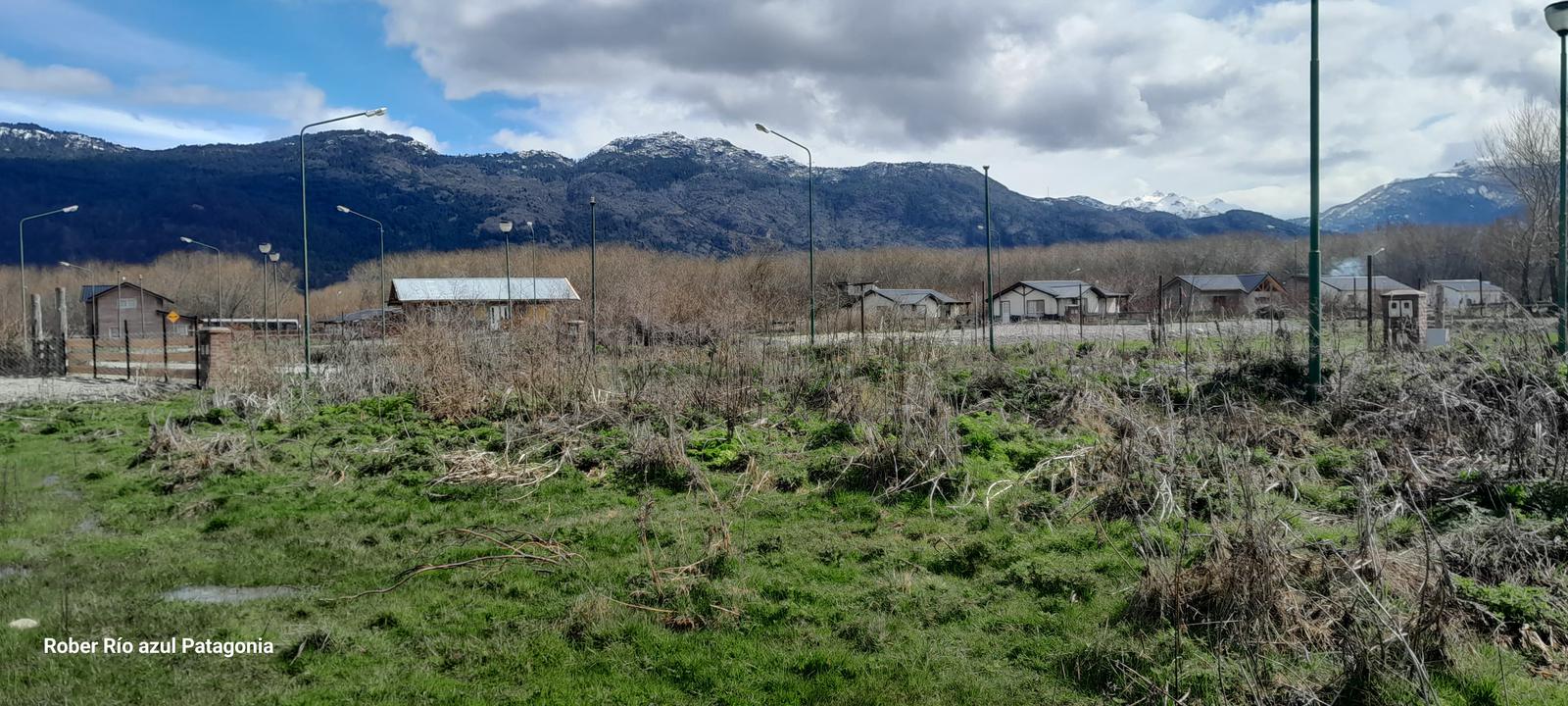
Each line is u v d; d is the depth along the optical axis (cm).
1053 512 688
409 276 7381
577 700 429
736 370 1257
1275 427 907
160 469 932
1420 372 986
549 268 6134
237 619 529
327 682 448
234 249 16400
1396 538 590
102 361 2231
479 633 505
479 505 781
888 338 1439
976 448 859
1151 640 463
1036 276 7331
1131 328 2420
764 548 636
